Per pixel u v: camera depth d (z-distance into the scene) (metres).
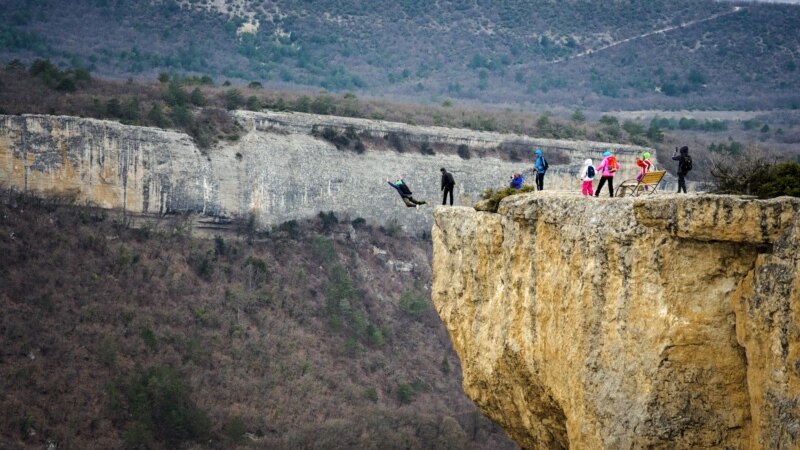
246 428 140.50
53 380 137.88
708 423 33.72
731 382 33.53
